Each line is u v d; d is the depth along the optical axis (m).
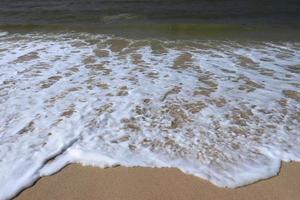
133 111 4.93
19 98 5.35
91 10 14.38
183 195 3.25
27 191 3.32
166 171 3.60
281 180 3.44
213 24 11.45
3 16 13.55
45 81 6.05
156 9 14.52
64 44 8.67
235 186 3.36
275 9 14.50
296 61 7.20
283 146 4.03
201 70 6.61
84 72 6.49
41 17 13.27
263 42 9.00
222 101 5.25
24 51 7.95
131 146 4.06
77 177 3.52
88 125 4.53
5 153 3.88
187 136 4.27
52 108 5.02
